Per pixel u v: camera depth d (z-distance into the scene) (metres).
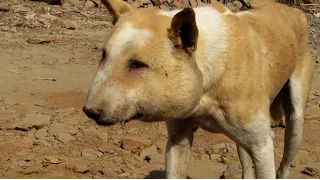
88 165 2.32
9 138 2.58
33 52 4.30
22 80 3.53
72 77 3.68
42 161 2.36
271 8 2.15
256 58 1.90
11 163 2.33
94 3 5.89
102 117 1.72
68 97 3.20
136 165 2.36
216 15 1.90
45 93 3.27
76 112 2.90
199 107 1.85
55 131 2.64
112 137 2.62
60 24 5.22
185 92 1.77
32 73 3.70
